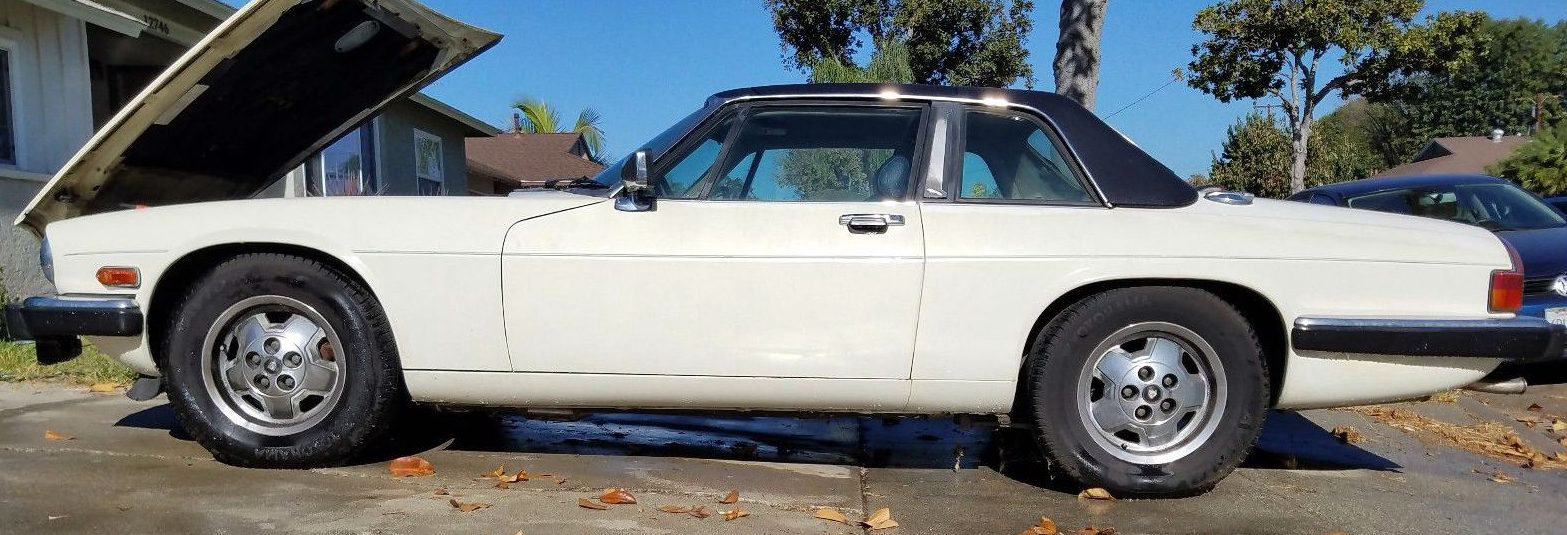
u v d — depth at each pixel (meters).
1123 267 3.63
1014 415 3.94
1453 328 3.69
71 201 4.46
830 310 3.65
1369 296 3.71
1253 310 3.85
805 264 3.64
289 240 3.80
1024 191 3.84
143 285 3.88
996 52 26.05
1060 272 3.63
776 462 4.38
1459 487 4.30
